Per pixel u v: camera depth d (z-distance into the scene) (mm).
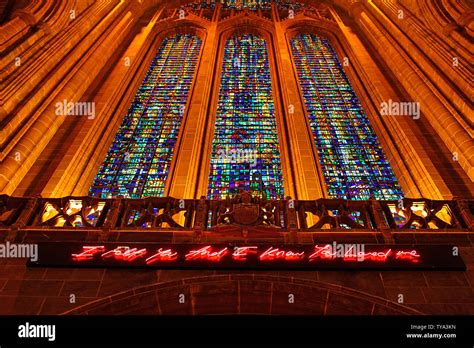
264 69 24156
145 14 28469
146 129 19094
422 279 9875
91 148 16641
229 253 10211
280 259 10117
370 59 22609
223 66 24484
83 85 19000
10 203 11812
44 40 18109
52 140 16266
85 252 10164
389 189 15945
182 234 10969
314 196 14422
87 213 11969
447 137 15672
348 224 11508
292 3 31000
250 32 28031
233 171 16797
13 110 14797
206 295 9602
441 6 19328
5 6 18609
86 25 21328
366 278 9883
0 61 15406
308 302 9516
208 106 20141
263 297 9617
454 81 16531
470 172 14094
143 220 11547
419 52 19281
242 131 19062
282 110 19859
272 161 17328
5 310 9117
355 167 16984
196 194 15195
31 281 9719
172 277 9875
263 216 11531
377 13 24797
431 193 14352
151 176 16375
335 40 26531
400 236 11008
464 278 9898
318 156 17281
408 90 19094
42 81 16703
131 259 10086
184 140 17281
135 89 21688
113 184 16031
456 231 11094
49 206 12273
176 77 23172
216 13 28891
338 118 19844
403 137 16875
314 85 22406
